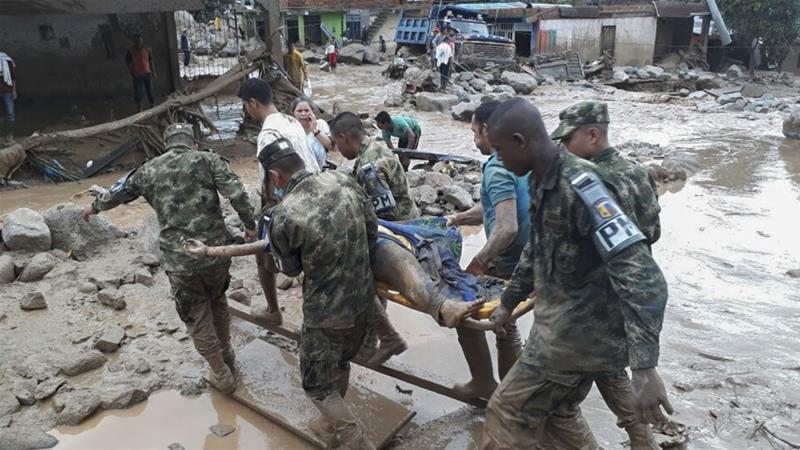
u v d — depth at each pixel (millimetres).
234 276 6012
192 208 3980
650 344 2293
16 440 3703
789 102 18391
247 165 11195
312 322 3318
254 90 4500
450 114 17188
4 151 9648
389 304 5629
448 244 3738
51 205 8875
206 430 3918
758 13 28047
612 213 2371
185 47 25234
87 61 16906
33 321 5027
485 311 3166
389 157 4457
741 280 6020
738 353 4688
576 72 25766
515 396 2832
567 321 2631
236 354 4695
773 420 3877
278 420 3932
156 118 11289
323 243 3186
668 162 10156
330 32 37438
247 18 26266
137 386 4258
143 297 5473
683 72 26250
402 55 29297
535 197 2627
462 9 28906
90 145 10688
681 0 29641
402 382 4441
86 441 3789
